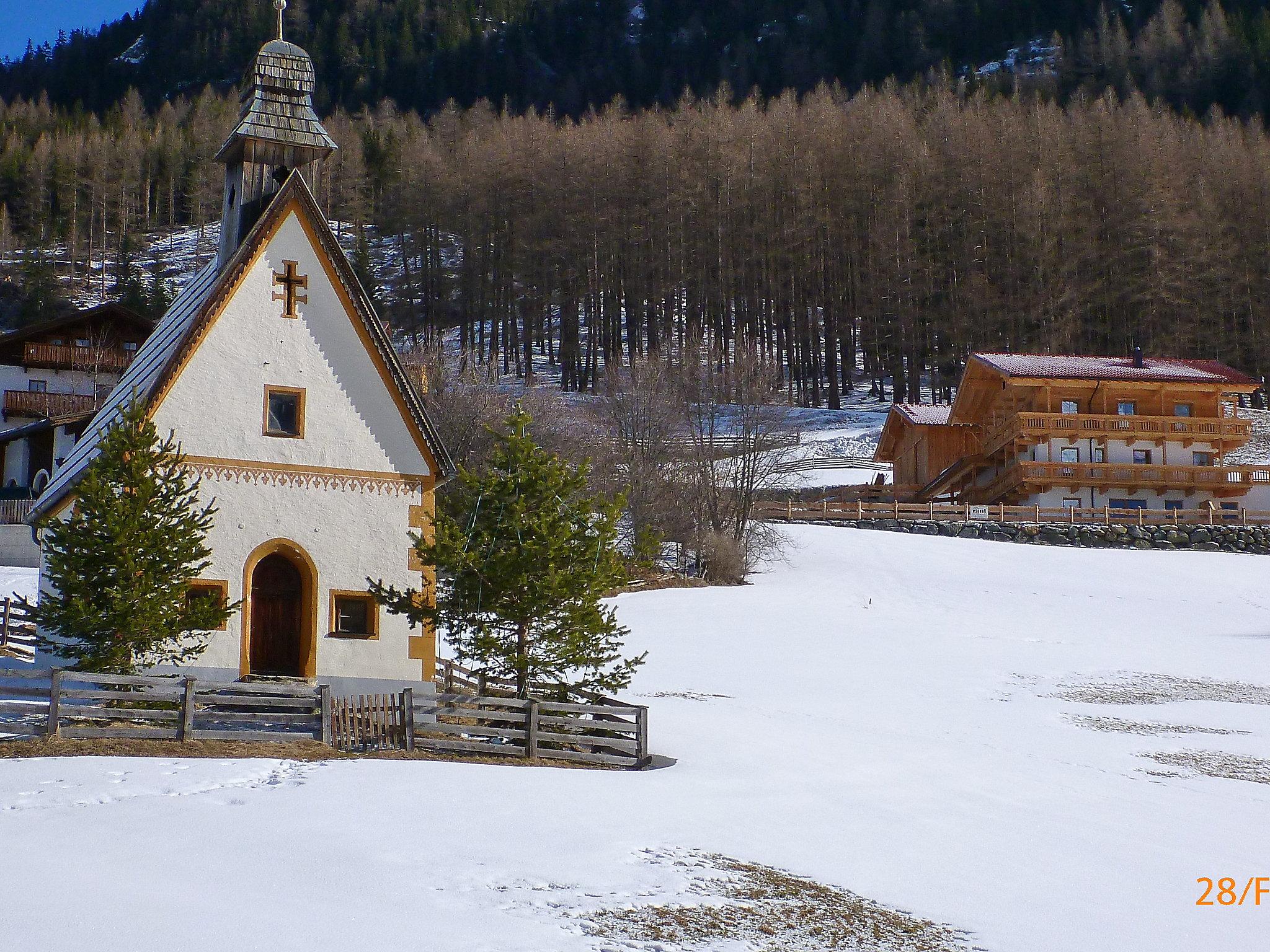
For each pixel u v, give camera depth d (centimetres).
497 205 11762
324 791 1596
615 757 2097
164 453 2091
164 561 2012
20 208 14875
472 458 5275
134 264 13788
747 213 11681
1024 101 16212
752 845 1509
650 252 11438
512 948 1030
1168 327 10688
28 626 3144
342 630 2394
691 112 12812
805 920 1214
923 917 1277
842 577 5056
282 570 2403
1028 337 10925
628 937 1098
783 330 11600
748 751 2256
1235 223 11125
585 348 11988
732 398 6312
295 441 2406
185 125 18575
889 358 11156
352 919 1066
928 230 11462
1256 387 6706
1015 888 1430
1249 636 4266
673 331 11625
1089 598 4809
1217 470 6469
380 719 2009
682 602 4503
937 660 3678
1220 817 2002
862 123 12750
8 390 6303
